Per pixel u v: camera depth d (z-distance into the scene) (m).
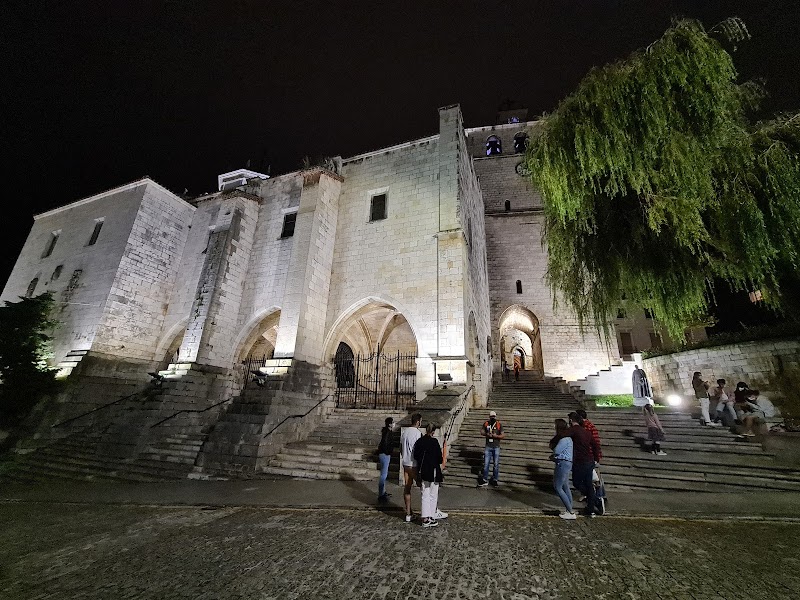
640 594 3.75
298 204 19.69
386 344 24.20
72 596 3.96
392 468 10.02
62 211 23.81
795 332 11.12
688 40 8.76
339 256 18.06
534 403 17.03
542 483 8.51
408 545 5.21
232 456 11.12
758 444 8.99
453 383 13.35
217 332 17.25
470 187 20.14
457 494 8.05
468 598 3.73
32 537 5.95
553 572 4.27
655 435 9.23
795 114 8.88
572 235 11.38
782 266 9.63
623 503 7.08
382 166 18.89
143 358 18.92
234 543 5.44
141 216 19.92
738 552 4.75
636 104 8.94
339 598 3.79
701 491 7.78
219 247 18.50
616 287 10.84
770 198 8.30
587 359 22.84
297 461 10.93
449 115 17.80
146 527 6.36
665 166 8.66
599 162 9.21
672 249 9.98
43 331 18.52
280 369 14.74
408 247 16.56
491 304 25.33
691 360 14.48
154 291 19.95
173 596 3.92
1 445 13.72
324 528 6.07
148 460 11.92
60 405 14.91
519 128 31.61
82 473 11.40
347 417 14.32
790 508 6.48
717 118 8.32
